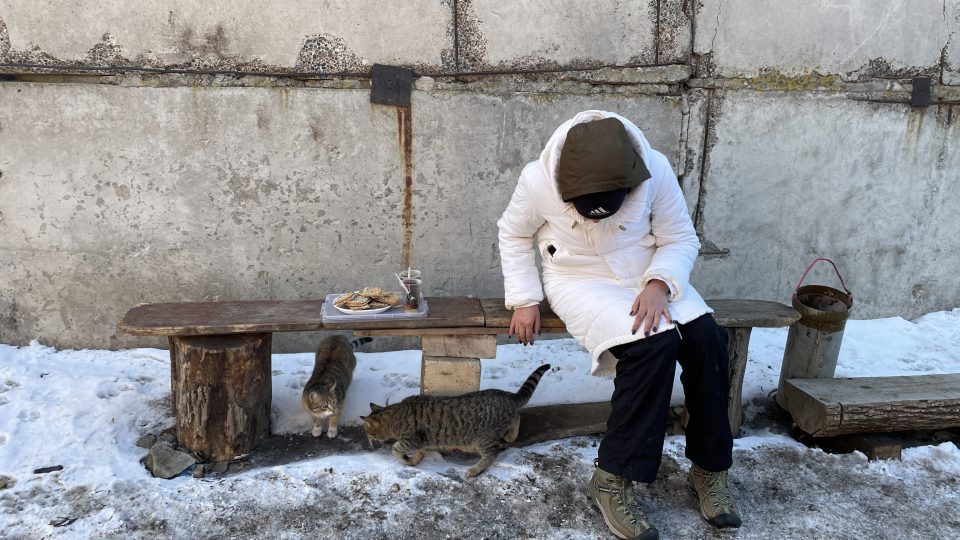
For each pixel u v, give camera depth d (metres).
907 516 2.74
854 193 4.36
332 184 3.79
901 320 4.64
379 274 4.00
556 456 3.05
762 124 4.12
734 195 4.23
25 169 3.55
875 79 4.18
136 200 3.67
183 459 2.91
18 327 3.80
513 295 2.81
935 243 4.59
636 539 2.46
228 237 3.79
